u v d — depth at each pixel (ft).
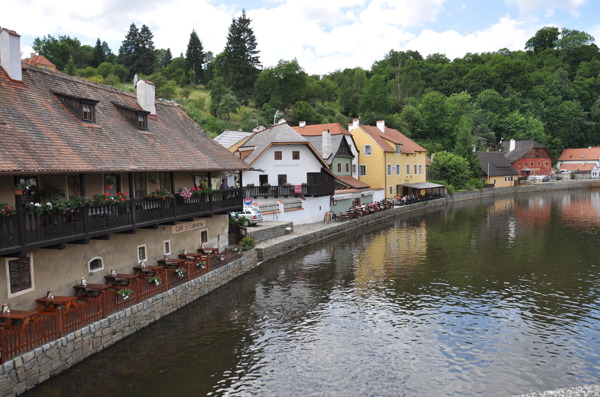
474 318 58.08
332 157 153.17
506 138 360.07
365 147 185.68
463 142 263.70
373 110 309.63
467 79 402.93
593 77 424.05
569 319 57.52
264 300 65.00
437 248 102.89
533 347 49.37
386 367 44.80
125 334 48.83
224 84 320.70
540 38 505.25
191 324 55.21
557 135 377.91
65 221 44.34
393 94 374.02
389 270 82.69
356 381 42.09
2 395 34.12
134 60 353.10
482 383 41.78
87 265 51.62
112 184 56.85
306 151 126.62
